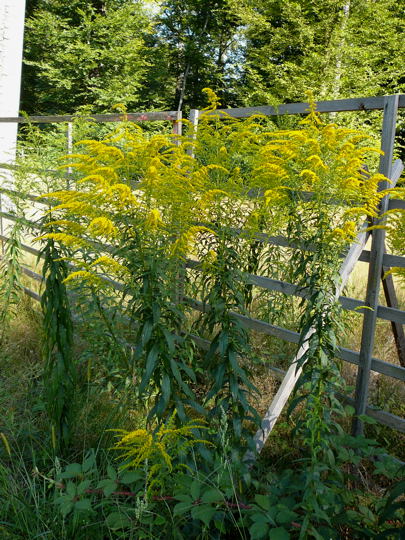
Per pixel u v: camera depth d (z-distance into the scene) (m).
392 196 2.45
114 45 17.14
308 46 10.58
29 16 19.48
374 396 2.96
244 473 2.05
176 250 2.09
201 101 19.59
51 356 2.58
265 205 2.22
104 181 1.77
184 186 2.12
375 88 10.21
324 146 2.13
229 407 2.29
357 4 10.38
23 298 4.51
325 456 2.03
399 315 2.41
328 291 2.13
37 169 3.77
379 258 2.45
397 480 2.32
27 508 1.98
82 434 2.61
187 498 1.70
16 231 4.10
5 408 2.77
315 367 2.04
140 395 1.98
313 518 1.81
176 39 19.77
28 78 19.42
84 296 2.64
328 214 2.18
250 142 2.47
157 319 1.95
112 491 1.74
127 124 2.44
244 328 2.24
